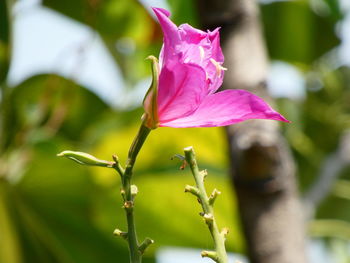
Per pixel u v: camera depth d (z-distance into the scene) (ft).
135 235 2.91
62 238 5.34
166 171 5.13
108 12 5.43
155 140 4.99
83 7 5.26
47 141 4.86
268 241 3.53
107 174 5.05
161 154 5.08
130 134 4.97
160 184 5.17
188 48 3.05
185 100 2.98
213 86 3.04
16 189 4.99
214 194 2.92
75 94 5.30
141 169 5.13
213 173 5.02
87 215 5.16
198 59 3.04
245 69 3.58
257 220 3.54
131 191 2.94
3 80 5.08
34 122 5.10
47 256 5.41
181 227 5.44
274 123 3.56
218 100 2.99
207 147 5.00
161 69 2.98
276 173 3.53
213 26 3.60
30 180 4.95
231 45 3.58
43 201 5.05
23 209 5.11
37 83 5.22
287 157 3.58
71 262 5.43
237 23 3.59
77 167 4.89
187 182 5.18
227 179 4.99
